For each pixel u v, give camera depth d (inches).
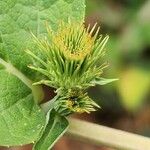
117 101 26.2
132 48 24.5
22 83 10.0
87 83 9.1
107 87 24.7
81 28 8.8
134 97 24.5
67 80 9.1
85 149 27.7
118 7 25.6
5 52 10.1
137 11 25.3
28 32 10.2
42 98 10.1
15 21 10.2
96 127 10.1
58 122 9.3
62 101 9.2
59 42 8.9
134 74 24.5
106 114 27.3
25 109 9.8
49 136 9.1
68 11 10.2
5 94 9.8
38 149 8.9
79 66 8.9
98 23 25.2
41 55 10.0
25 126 9.5
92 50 9.0
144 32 24.7
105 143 10.1
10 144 9.1
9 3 10.2
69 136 10.1
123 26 25.2
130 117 27.3
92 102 9.3
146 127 27.0
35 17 10.2
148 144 10.0
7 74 10.0
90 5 24.7
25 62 10.1
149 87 24.6
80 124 10.1
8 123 9.6
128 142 10.0
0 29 10.1
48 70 9.2
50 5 10.2
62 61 9.0
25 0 10.2
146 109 27.0
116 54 24.3
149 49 24.7
